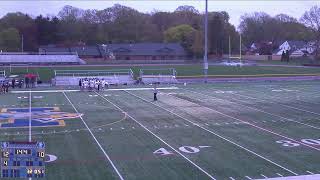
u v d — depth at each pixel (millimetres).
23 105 38094
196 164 20156
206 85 55438
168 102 39812
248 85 55219
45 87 54188
